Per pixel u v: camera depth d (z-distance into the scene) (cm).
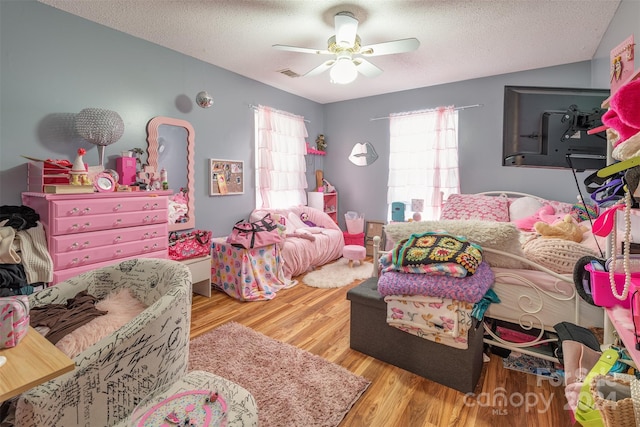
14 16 215
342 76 249
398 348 186
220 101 355
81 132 231
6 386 71
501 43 288
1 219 189
